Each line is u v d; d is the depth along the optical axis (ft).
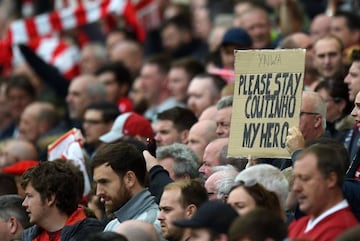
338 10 138.21
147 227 84.17
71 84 138.62
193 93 122.83
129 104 143.64
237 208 81.30
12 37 164.04
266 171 84.94
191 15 168.96
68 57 166.20
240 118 92.38
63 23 164.14
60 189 94.58
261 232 73.31
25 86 154.61
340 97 108.27
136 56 157.48
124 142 97.40
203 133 106.52
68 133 112.78
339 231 79.46
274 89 91.81
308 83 120.37
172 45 161.38
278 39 137.49
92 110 124.88
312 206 80.02
